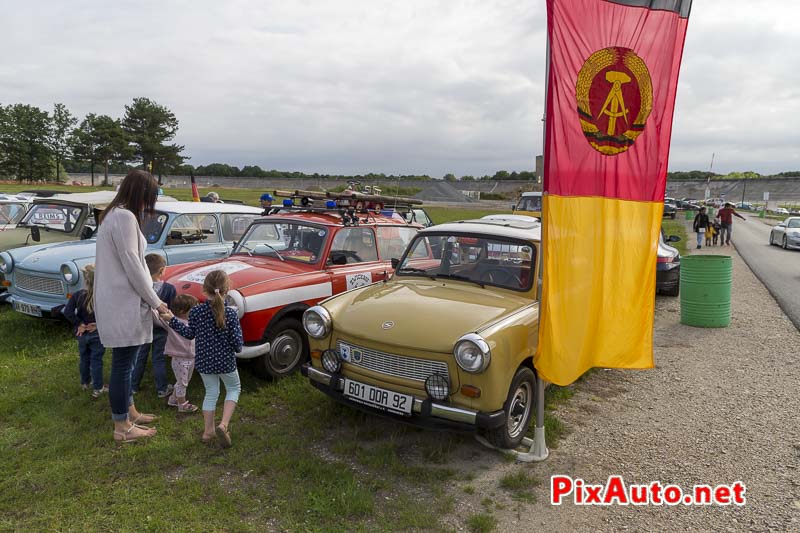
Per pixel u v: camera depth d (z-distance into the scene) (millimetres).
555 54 3557
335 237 6160
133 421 4496
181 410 4801
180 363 4746
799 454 4191
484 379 3691
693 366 6320
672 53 4039
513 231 5043
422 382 3873
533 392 4383
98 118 74188
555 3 3533
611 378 5926
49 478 3699
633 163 4008
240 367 5926
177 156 77438
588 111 3754
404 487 3689
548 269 3701
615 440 4449
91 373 5066
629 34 3857
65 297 6621
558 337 3773
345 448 4141
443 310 4168
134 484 3666
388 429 4543
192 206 8023
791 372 6074
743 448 4301
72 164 81500
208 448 4160
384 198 7078
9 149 72500
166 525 3209
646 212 4086
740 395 5418
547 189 3639
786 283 12070
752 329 7969
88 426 4473
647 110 3998
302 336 5707
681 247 20703
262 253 6383
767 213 71375
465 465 3996
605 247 4012
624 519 3367
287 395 5156
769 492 3670
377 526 3244
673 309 9383
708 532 3244
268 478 3768
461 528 3246
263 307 5191
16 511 3346
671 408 5105
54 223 8805
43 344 6641
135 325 3996
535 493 3635
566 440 4445
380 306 4375
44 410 4777
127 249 3867
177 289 5414
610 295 4078
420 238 5465
